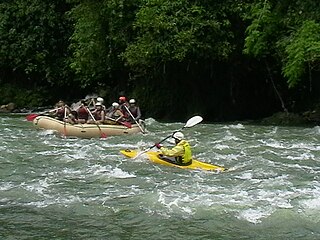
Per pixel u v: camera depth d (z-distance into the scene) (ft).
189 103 79.36
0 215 26.55
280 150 45.75
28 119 58.90
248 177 34.96
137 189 31.58
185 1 70.95
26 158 41.22
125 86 87.71
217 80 78.07
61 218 26.21
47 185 32.55
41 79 99.71
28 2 96.89
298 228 24.93
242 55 74.13
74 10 84.38
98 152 44.39
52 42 96.32
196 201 28.78
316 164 39.70
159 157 39.34
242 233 24.31
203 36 70.03
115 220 25.94
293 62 60.29
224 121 76.28
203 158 42.04
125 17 76.23
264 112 80.07
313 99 75.46
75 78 94.79
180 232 24.35
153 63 72.79
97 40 80.43
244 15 68.13
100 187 32.12
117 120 57.11
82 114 58.03
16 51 96.94
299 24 63.98
